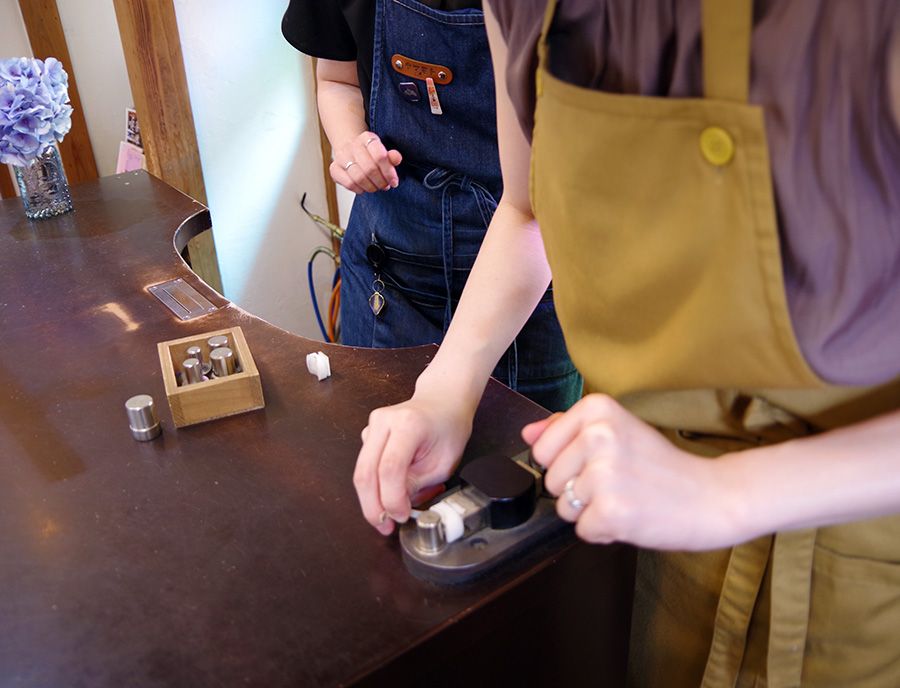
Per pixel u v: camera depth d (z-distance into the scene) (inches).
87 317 41.4
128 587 24.5
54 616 23.6
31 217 53.7
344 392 34.3
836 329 19.2
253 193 79.2
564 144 22.3
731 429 25.0
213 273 77.8
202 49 69.9
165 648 22.4
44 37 91.0
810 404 23.0
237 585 24.4
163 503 28.0
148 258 48.4
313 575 24.7
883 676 26.6
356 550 25.6
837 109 17.7
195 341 36.1
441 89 46.5
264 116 76.2
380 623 23.0
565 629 26.9
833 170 18.1
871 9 16.8
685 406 25.3
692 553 29.4
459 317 31.0
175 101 69.3
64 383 35.6
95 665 22.0
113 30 92.3
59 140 53.4
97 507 27.9
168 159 71.2
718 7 18.3
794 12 17.8
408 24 45.3
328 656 22.0
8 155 50.9
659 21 20.1
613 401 21.3
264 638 22.6
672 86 20.2
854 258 18.5
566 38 23.0
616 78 22.1
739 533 19.9
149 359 37.3
